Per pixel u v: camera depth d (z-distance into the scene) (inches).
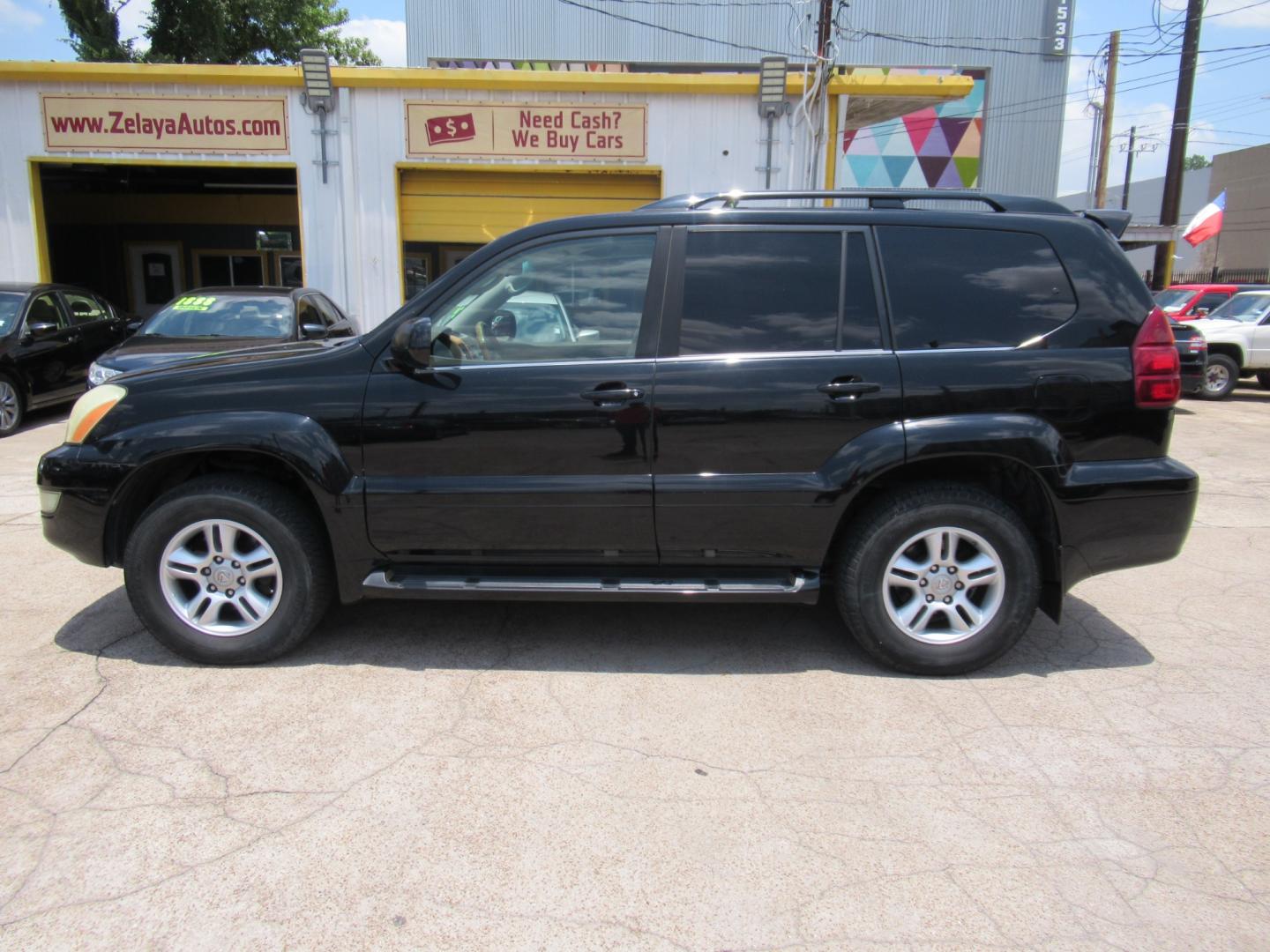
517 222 512.4
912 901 96.2
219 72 478.6
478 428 144.6
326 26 933.2
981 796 116.0
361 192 496.4
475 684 146.3
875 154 823.1
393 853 103.1
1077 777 120.6
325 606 154.4
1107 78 964.6
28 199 494.6
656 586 148.2
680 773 120.8
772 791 116.7
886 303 146.3
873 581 146.9
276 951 88.1
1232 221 1604.3
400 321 149.3
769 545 146.7
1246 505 283.9
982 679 150.7
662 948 89.0
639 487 144.4
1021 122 826.2
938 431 141.7
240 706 137.4
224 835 106.0
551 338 148.9
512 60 823.7
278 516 147.0
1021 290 146.5
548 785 117.6
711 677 150.0
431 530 147.4
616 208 512.7
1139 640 169.5
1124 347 144.6
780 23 815.1
